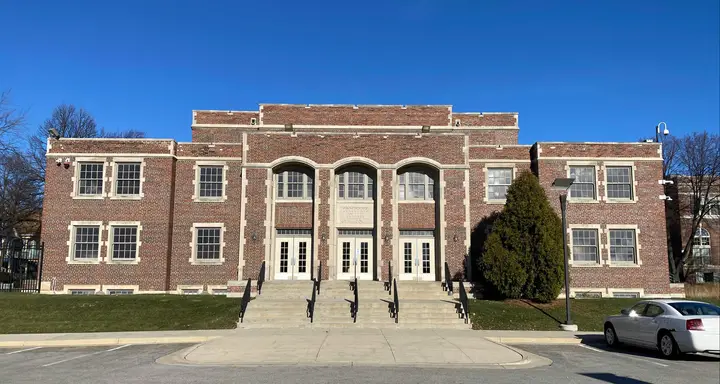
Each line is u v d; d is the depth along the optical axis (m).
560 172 32.75
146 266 31.58
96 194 32.09
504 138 36.22
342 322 22.28
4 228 49.44
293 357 14.80
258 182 31.03
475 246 32.41
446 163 31.53
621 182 33.00
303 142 31.47
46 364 14.12
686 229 53.88
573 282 31.95
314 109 35.28
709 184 50.09
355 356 14.98
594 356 16.00
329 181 31.20
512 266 27.17
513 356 15.16
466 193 31.31
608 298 29.84
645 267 32.16
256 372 12.65
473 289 29.58
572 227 32.31
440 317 23.06
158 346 17.89
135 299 26.55
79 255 31.72
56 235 31.67
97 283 31.38
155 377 12.00
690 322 14.85
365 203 31.73
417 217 31.73
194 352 15.53
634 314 17.14
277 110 35.31
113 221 31.86
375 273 30.94
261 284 28.08
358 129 35.03
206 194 32.97
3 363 14.36
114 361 14.59
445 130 35.03
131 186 32.31
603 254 32.25
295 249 31.50
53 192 32.00
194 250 32.38
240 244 30.45
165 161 32.41
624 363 14.62
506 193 30.97
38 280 31.69
